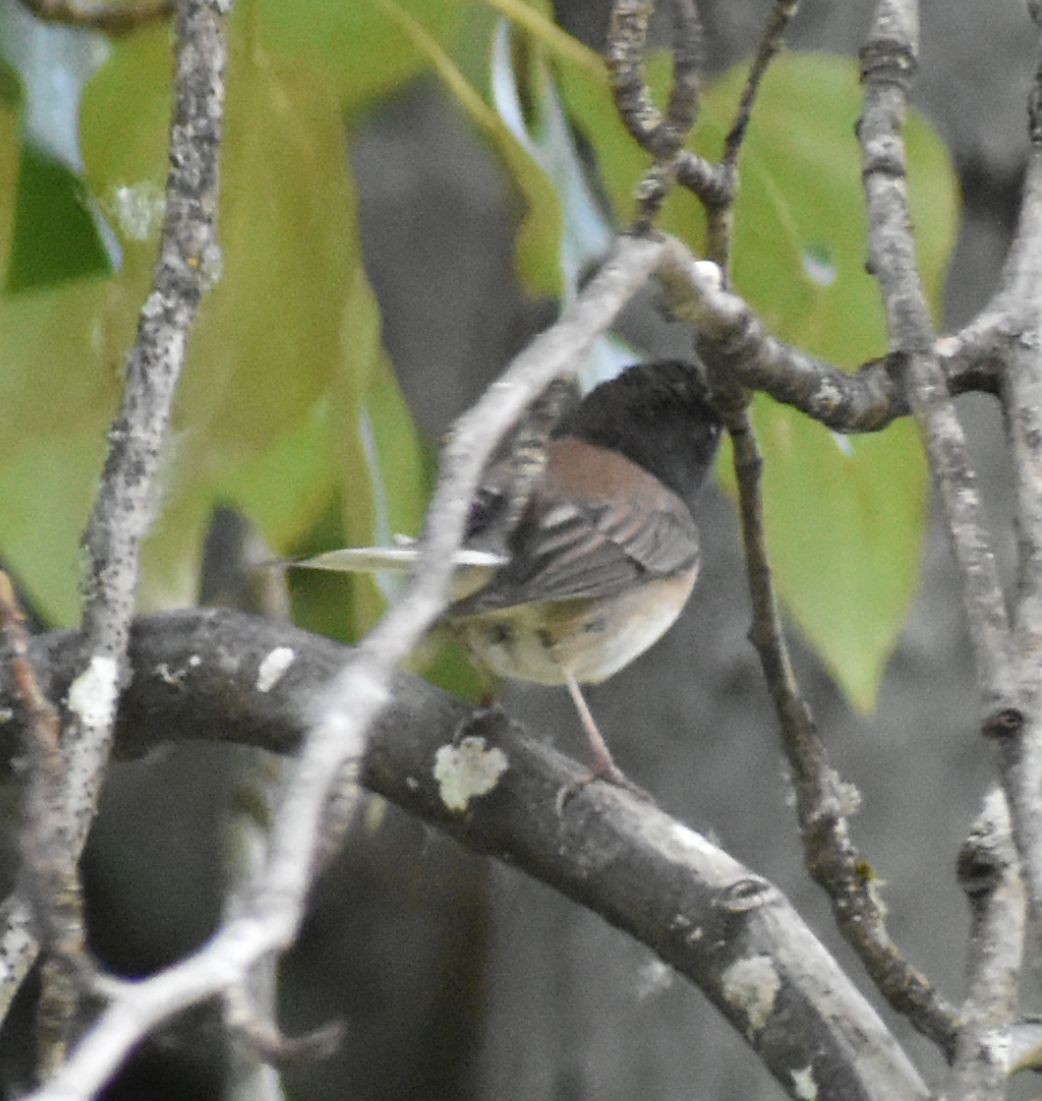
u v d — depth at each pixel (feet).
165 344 16.71
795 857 28.60
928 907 28.40
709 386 17.01
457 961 40.40
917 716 28.96
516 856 17.54
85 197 20.07
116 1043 7.62
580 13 24.89
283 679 17.72
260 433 22.02
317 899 40.37
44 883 11.80
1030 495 15.40
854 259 22.35
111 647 16.60
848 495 22.38
